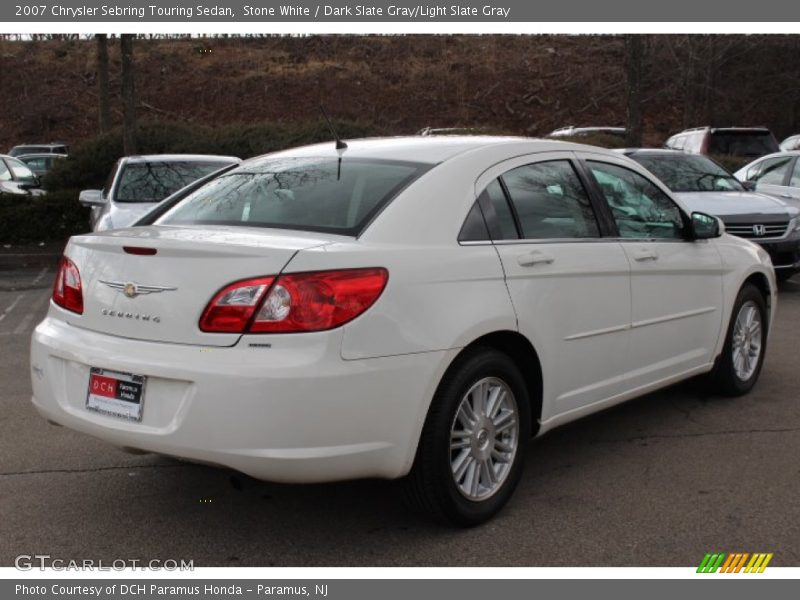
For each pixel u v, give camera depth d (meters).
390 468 3.55
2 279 12.30
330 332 3.36
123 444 3.59
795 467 4.71
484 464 3.97
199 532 3.97
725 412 5.71
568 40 38.31
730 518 4.07
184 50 37.22
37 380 3.98
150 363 3.47
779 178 12.80
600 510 4.16
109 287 3.72
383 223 3.74
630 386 4.89
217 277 3.44
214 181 4.70
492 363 3.91
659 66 32.59
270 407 3.29
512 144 4.46
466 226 3.96
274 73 35.03
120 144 17.11
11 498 4.34
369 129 18.48
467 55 36.75
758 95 33.53
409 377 3.54
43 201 14.09
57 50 38.16
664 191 5.34
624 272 4.70
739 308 5.88
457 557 3.72
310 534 3.95
